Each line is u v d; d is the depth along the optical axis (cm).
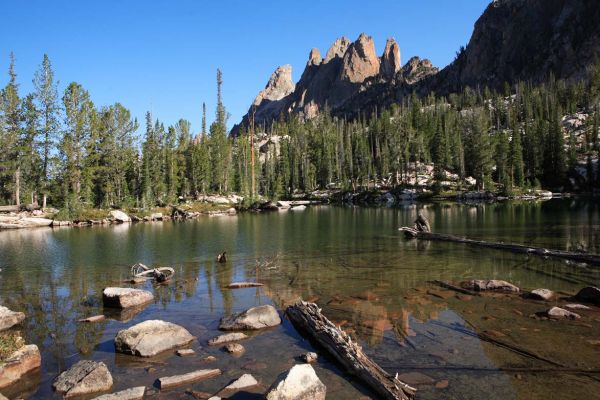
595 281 1681
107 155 7506
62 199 6638
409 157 13262
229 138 12962
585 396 772
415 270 1964
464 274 1848
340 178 13112
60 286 1838
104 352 1055
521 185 10575
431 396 786
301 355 1005
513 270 1917
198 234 3900
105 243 3338
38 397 830
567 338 1052
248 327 1198
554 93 17650
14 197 7531
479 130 11450
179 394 821
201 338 1144
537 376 855
